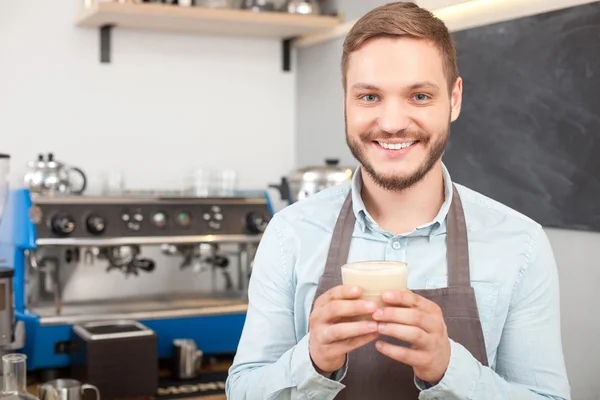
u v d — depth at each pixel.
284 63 3.79
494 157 2.48
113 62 3.47
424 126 1.26
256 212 3.24
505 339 1.37
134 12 3.11
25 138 3.33
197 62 3.62
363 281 1.13
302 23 3.38
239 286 3.41
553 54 2.24
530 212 2.35
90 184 3.41
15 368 1.95
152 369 2.59
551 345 1.35
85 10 3.21
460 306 1.34
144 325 2.88
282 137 3.80
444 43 1.28
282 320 1.43
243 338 1.44
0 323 2.34
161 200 3.10
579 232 2.20
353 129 1.29
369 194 1.42
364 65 1.26
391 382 1.34
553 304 1.37
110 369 2.53
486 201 1.46
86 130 3.43
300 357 1.23
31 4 3.32
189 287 3.43
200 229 3.13
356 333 1.12
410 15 1.25
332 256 1.41
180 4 3.25
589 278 2.17
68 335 2.77
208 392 2.68
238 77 3.71
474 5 2.53
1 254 3.00
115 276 3.28
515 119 2.39
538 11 2.28
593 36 2.11
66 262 3.12
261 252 1.47
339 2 3.50
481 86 2.52
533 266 1.37
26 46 3.32
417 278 1.38
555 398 1.31
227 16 3.26
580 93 2.15
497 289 1.36
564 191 2.22
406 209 1.40
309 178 3.11
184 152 3.62
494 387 1.22
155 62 3.55
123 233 3.01
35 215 2.85
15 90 3.31
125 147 3.51
